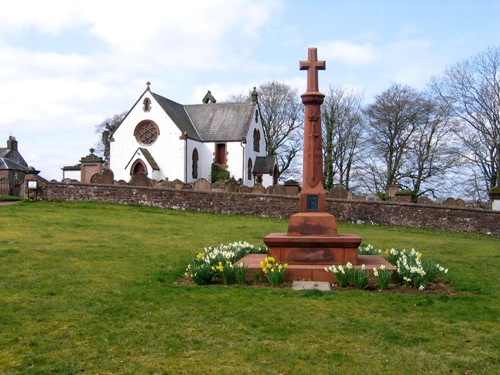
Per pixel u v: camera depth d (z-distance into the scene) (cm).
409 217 2678
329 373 595
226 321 782
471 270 1266
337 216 2738
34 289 938
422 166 5081
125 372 587
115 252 1360
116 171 5206
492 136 4253
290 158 6794
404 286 1045
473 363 630
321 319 800
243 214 2783
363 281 1016
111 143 5222
